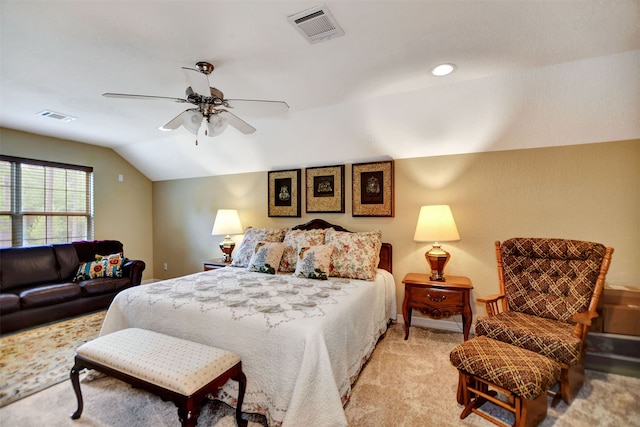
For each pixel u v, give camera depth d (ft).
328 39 6.21
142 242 17.46
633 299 7.84
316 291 8.05
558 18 5.62
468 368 5.92
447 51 6.73
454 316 10.63
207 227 16.22
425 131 10.13
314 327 5.71
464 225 10.58
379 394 6.82
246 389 5.93
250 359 5.93
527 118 8.86
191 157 14.97
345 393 6.29
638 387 7.10
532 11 5.42
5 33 5.94
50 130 12.66
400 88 8.66
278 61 7.10
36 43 6.31
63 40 6.20
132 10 5.26
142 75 7.77
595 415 6.14
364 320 8.02
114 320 7.80
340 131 10.99
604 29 5.97
